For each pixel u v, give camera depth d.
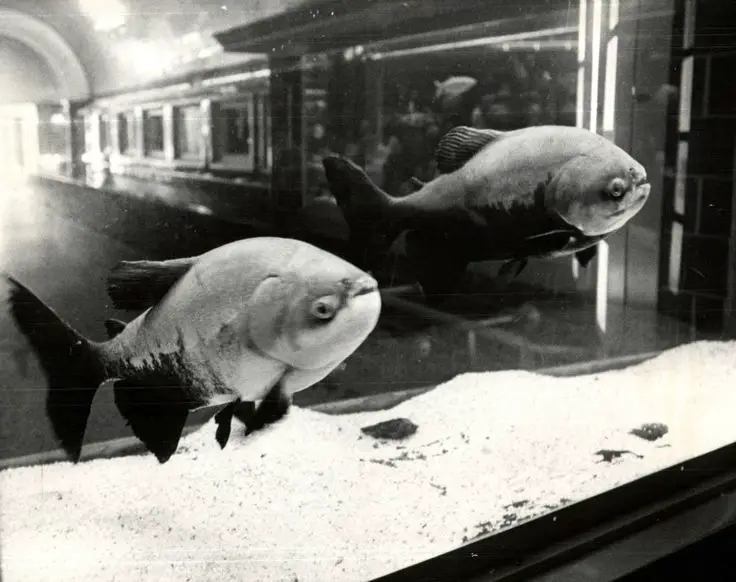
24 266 1.09
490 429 1.57
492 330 1.68
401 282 1.52
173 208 1.24
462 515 1.30
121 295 1.07
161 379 1.09
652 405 1.79
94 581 1.01
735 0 1.92
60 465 1.13
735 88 1.99
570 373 1.88
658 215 1.98
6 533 1.06
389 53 1.47
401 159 1.49
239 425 1.14
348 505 1.25
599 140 1.54
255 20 1.30
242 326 1.05
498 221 1.52
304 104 1.38
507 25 1.62
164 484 1.17
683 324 2.11
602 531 1.47
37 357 1.09
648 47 1.84
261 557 1.10
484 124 1.62
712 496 1.69
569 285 1.80
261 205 1.33
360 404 1.56
